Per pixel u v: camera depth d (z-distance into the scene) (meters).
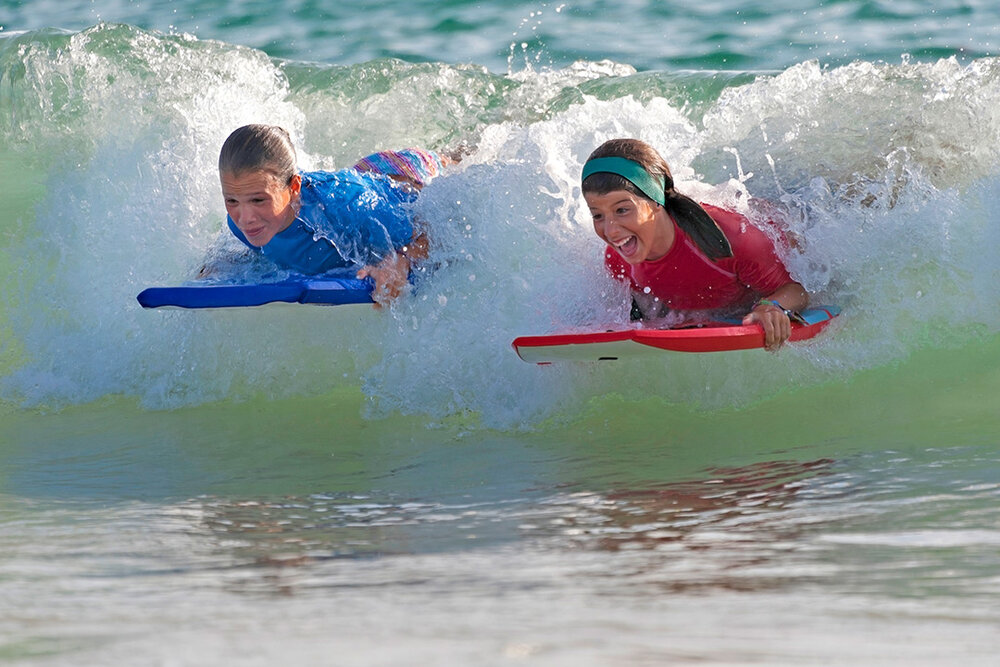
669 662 6.38
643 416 16.27
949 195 18.42
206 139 21.58
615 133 19.86
